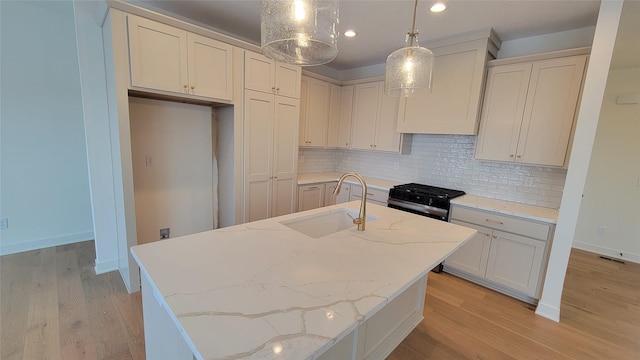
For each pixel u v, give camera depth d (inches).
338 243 59.7
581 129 82.7
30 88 114.9
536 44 110.3
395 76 67.0
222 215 128.2
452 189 134.6
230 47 105.2
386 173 163.2
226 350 28.5
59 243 127.6
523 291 99.7
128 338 74.0
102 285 97.2
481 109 114.4
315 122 155.5
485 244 107.9
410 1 88.1
